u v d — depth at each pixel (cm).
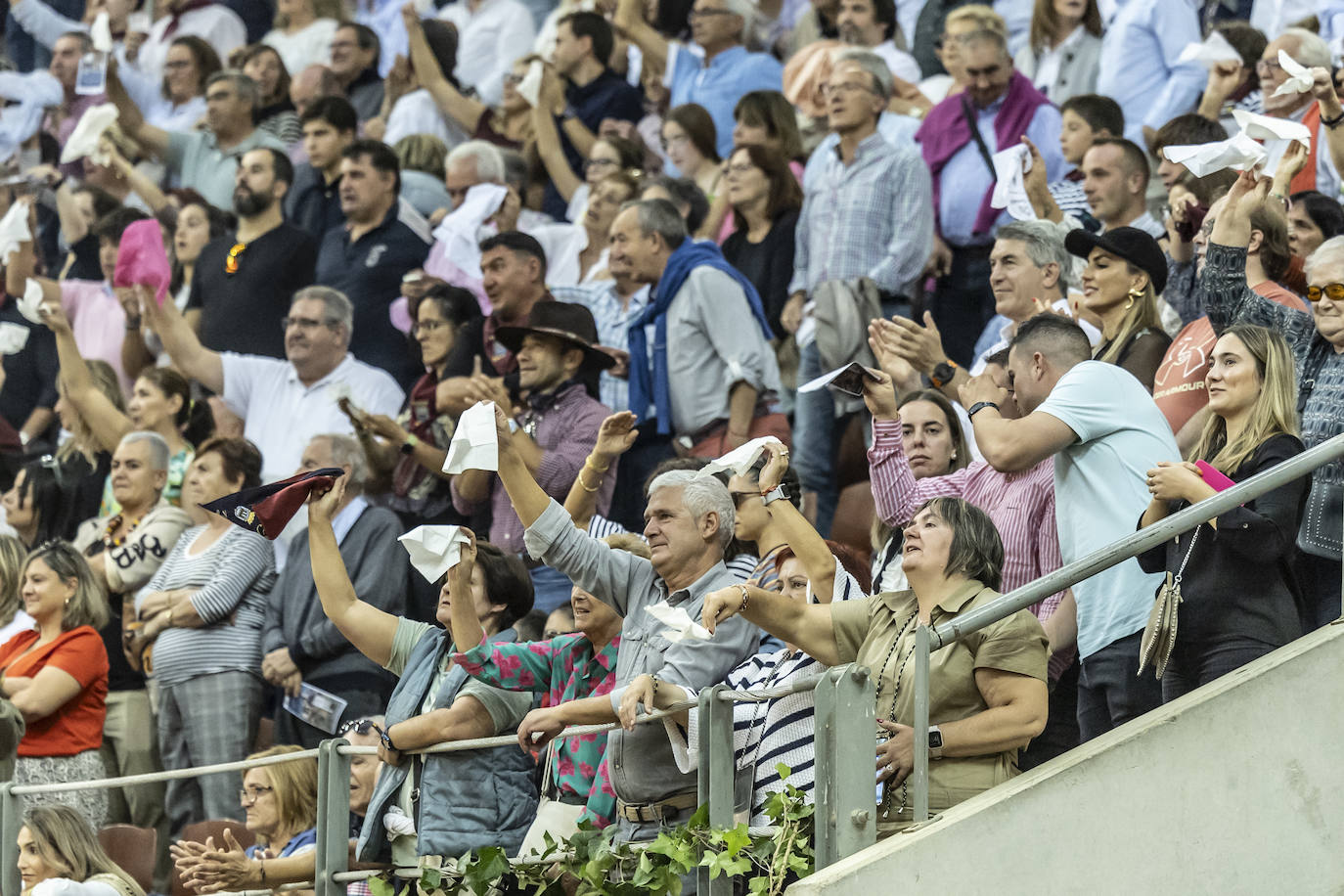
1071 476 1834
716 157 3281
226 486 2809
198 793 2645
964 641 1535
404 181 3478
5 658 2528
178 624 2662
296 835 2188
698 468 1916
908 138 2972
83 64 4009
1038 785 1466
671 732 1598
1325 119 2159
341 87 3947
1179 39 2944
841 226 2791
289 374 3172
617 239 2825
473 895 1686
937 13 3303
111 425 3291
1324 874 1488
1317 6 2856
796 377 2866
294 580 2664
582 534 1783
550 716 1620
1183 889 1473
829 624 1616
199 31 4312
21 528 3269
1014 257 2256
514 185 3372
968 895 1447
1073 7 3045
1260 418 1761
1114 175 2492
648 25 3691
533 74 3497
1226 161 1930
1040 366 1962
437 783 1764
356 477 2714
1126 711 1784
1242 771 1491
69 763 2356
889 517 1978
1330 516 1841
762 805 1636
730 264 2839
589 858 1625
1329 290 1928
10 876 2128
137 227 3244
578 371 2666
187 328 3225
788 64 3369
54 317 3303
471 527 2739
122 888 2009
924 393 2138
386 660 1922
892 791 1555
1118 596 1797
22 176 4028
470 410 1761
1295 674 1510
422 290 3120
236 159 3906
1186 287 2319
